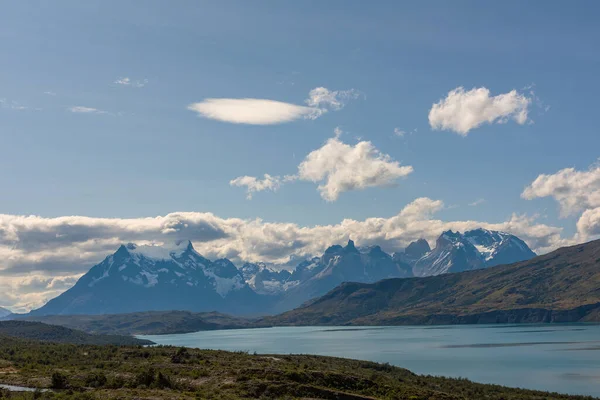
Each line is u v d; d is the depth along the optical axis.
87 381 147.88
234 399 129.75
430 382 189.75
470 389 182.62
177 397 128.38
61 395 128.62
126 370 166.12
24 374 158.12
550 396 182.25
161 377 146.75
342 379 156.88
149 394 131.75
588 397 184.25
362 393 149.75
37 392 130.12
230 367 168.38
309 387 144.00
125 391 135.62
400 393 153.00
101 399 125.62
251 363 180.88
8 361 182.25
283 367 173.25
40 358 188.00
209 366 172.50
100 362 180.00
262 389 142.25
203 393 135.00
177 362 181.88
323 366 192.62
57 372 147.50
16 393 130.75
